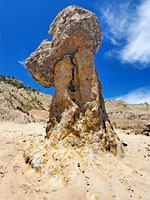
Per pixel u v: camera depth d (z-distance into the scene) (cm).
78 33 585
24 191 338
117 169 422
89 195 307
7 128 1462
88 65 609
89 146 501
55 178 367
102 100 702
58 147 523
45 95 8994
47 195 316
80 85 609
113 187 336
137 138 1035
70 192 316
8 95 4809
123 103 4725
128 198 300
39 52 729
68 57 636
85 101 588
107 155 495
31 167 443
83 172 386
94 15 655
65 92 620
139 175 397
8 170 453
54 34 700
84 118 561
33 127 1723
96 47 697
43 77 789
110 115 3134
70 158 441
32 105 5600
